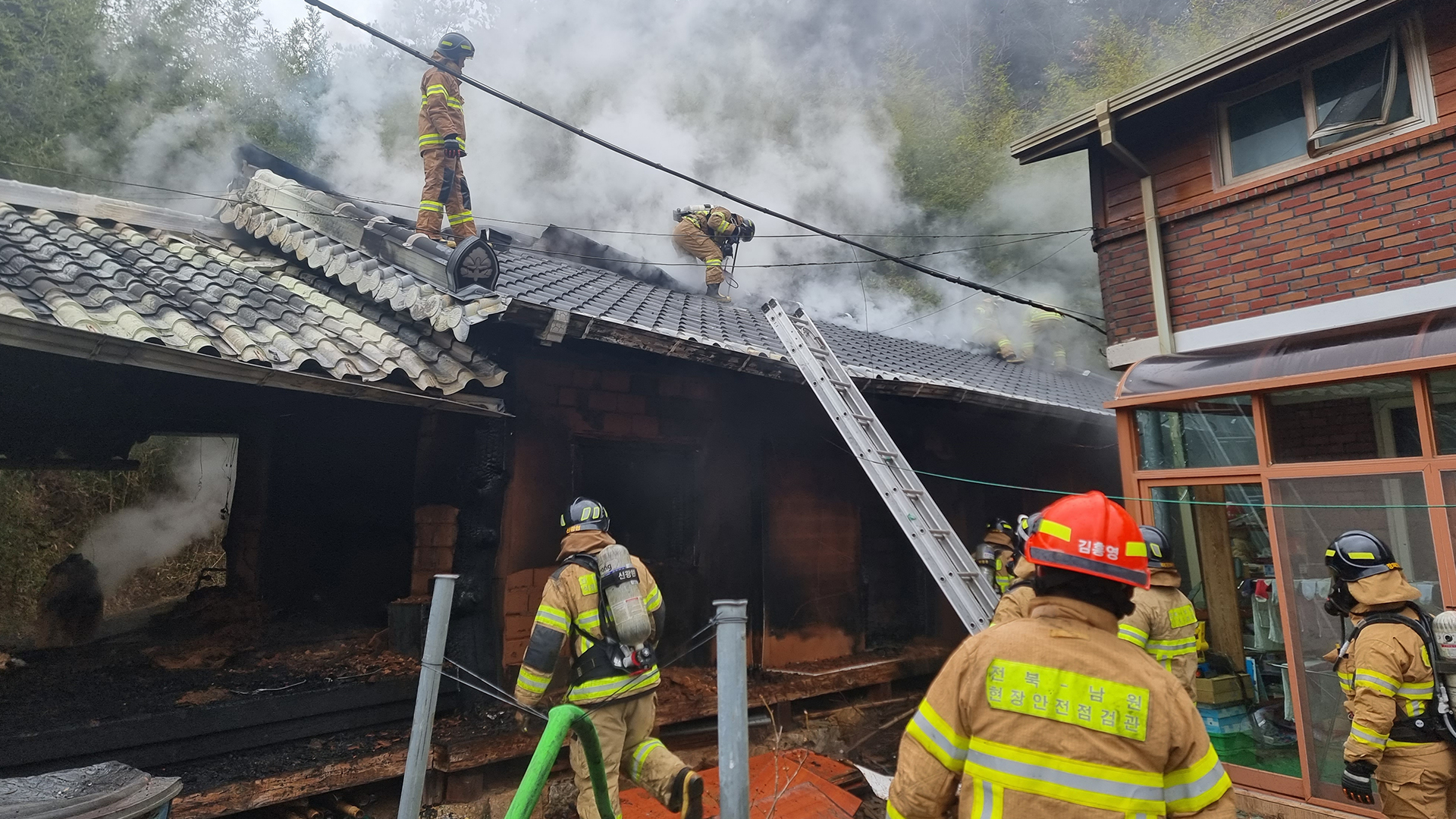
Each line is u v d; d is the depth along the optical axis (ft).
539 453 17.51
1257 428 16.61
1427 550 14.29
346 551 19.38
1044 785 5.42
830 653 23.30
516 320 15.52
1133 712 5.45
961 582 14.07
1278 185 17.80
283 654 16.63
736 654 6.48
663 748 12.10
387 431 19.10
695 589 20.34
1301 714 15.56
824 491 24.06
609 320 16.20
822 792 15.94
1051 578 6.12
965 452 28.43
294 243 19.48
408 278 16.76
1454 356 13.92
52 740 11.57
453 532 16.42
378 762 13.74
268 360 13.35
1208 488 17.58
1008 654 5.83
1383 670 10.33
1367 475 15.01
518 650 16.57
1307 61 17.80
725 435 21.58
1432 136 15.78
